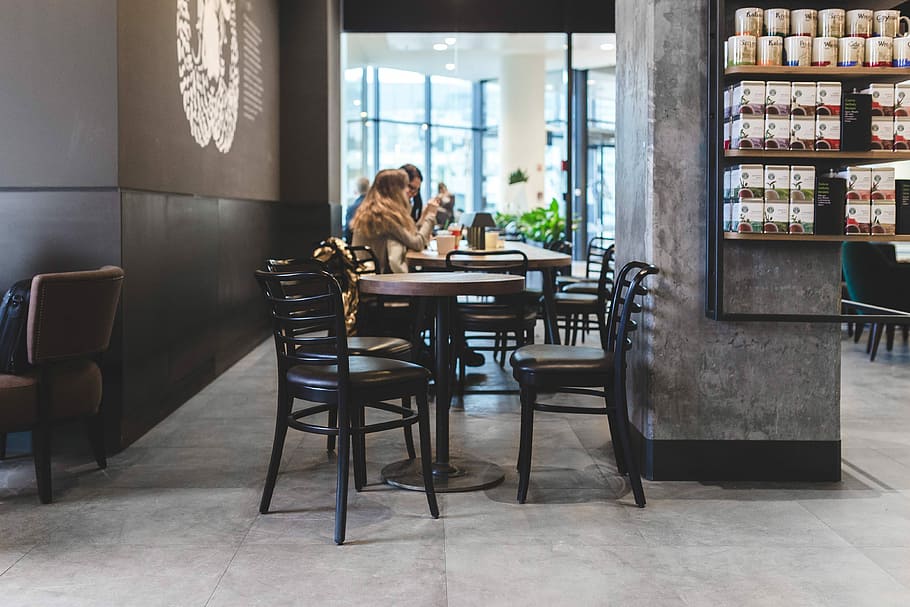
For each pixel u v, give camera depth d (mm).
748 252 3770
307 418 5078
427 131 17656
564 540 3084
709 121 3662
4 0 4098
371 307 5824
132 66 4344
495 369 6668
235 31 6961
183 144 5344
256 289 7973
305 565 2855
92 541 3080
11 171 4145
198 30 5703
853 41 3533
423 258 5625
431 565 2855
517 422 4922
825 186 3580
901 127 3541
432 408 5273
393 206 6000
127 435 4391
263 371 6641
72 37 4102
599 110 16031
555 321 5719
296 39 9469
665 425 3795
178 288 5270
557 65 14180
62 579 2744
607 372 3504
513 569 2822
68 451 4230
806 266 3771
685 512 3387
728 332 3783
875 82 3729
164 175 4934
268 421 4977
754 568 2838
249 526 3234
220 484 3762
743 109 3545
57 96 4125
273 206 8992
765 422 3805
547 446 4383
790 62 3555
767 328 3783
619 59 4312
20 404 3443
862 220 3584
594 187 16484
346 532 3168
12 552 2977
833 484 3762
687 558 2922
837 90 3537
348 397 3145
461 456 4176
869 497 3580
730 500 3535
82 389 3680
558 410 3537
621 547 3020
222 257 6500
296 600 2588
